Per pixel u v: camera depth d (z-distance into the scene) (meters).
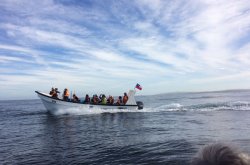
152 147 9.70
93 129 15.30
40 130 15.55
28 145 11.19
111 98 26.28
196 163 1.12
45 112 29.20
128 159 8.25
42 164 8.14
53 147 10.53
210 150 1.12
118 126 16.30
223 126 14.46
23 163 8.32
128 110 26.09
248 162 1.06
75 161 8.31
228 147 1.12
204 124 15.64
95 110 25.16
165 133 12.85
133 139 11.58
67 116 23.02
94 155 8.95
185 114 22.17
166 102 47.25
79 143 11.13
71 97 24.97
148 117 20.81
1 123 19.94
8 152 9.91
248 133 11.88
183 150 9.03
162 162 7.75
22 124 18.89
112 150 9.54
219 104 32.16
